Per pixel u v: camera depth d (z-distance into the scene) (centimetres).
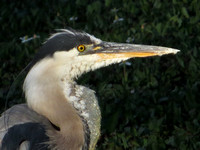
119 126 1028
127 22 1357
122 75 1177
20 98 1117
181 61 1142
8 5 1620
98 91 1107
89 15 1412
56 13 1513
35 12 1507
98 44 788
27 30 1459
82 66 777
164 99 1069
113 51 794
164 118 1012
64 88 759
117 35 1268
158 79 1152
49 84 746
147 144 948
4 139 726
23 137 727
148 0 1421
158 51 805
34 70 755
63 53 751
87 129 768
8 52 1303
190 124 981
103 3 1492
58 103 748
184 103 1047
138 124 1038
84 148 762
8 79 1218
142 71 1187
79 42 761
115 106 1060
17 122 748
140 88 1116
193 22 1274
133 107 1047
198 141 958
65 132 748
